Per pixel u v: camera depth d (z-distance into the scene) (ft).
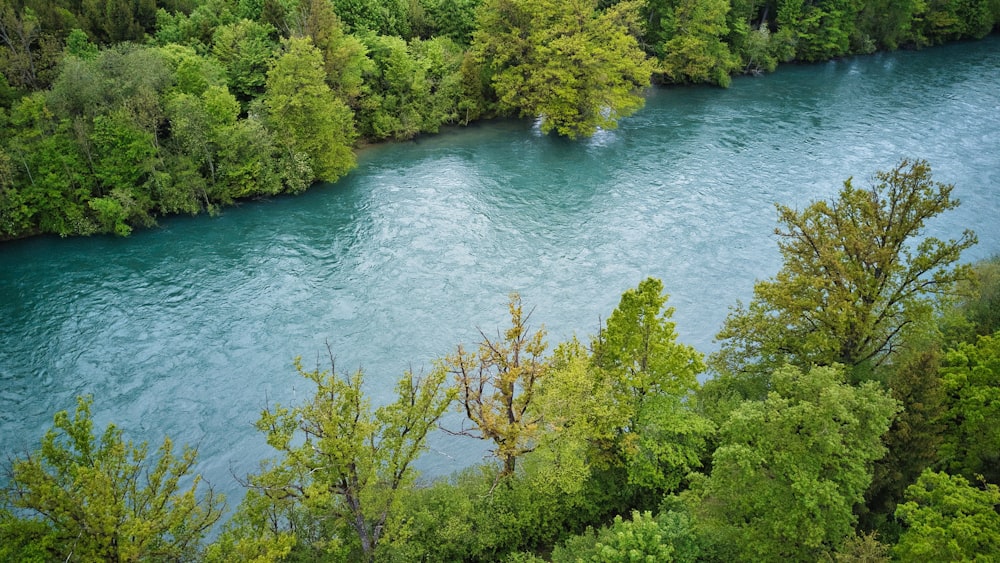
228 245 200.64
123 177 203.51
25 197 193.98
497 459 130.11
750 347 131.34
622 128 288.10
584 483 110.52
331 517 101.86
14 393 145.89
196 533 87.97
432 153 263.49
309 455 92.02
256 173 217.56
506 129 287.69
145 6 260.42
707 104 315.37
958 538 73.92
